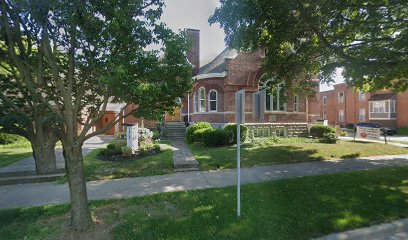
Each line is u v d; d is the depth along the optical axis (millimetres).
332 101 41125
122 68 3129
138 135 12984
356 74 8797
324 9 6996
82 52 3781
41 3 3145
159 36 3746
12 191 6055
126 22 3246
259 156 9688
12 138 15602
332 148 11609
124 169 7992
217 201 4926
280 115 17234
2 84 5430
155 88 3367
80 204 3844
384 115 31688
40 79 3814
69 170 3844
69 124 3717
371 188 5723
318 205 4684
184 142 15281
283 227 3803
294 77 10266
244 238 3502
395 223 4027
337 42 8609
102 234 3719
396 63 7395
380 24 7730
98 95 4844
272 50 9141
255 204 4738
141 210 4598
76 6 3104
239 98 4332
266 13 7254
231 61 16219
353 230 3799
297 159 9359
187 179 6852
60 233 3773
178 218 4176
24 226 4047
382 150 11602
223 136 12359
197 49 23203
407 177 6711
